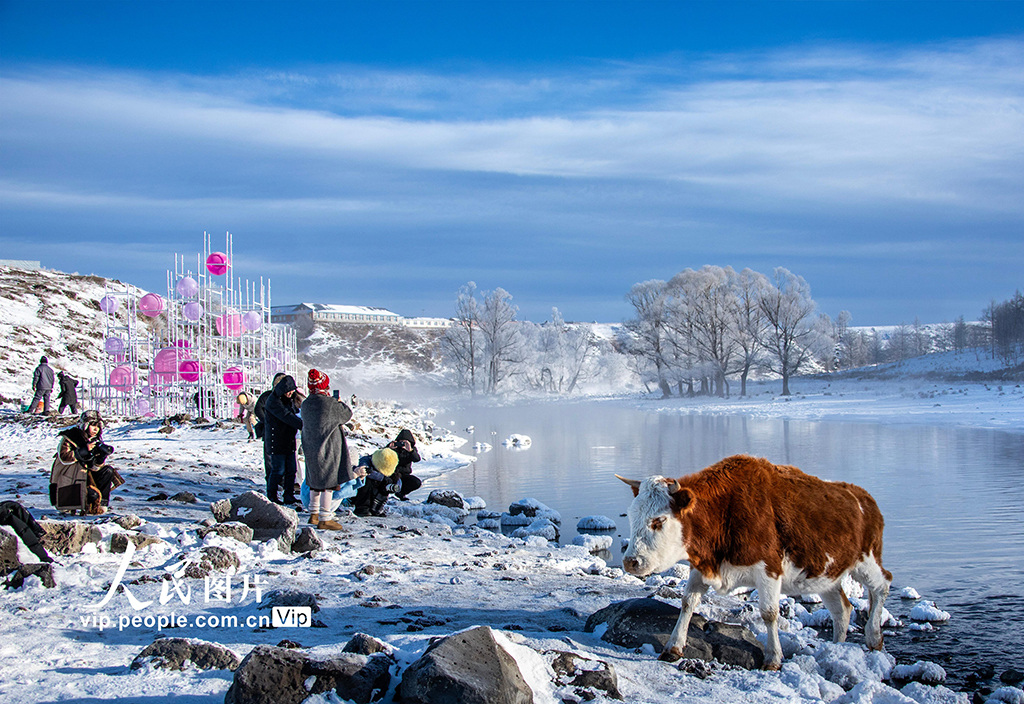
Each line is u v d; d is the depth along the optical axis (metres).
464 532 12.94
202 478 16.70
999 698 5.85
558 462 25.08
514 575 8.94
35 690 4.46
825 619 7.93
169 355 30.38
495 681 4.32
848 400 60.41
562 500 17.58
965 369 82.88
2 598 6.64
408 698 4.26
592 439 34.12
